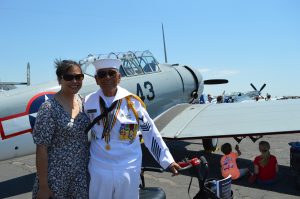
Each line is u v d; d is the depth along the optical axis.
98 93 2.71
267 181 5.80
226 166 5.52
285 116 6.21
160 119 7.20
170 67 9.61
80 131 2.59
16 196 5.79
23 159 9.45
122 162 2.60
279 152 8.91
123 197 2.64
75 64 2.64
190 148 9.75
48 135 2.48
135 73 7.98
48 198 2.51
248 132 5.71
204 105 8.36
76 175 2.58
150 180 6.35
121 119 2.61
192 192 5.57
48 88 6.00
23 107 5.62
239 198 5.18
